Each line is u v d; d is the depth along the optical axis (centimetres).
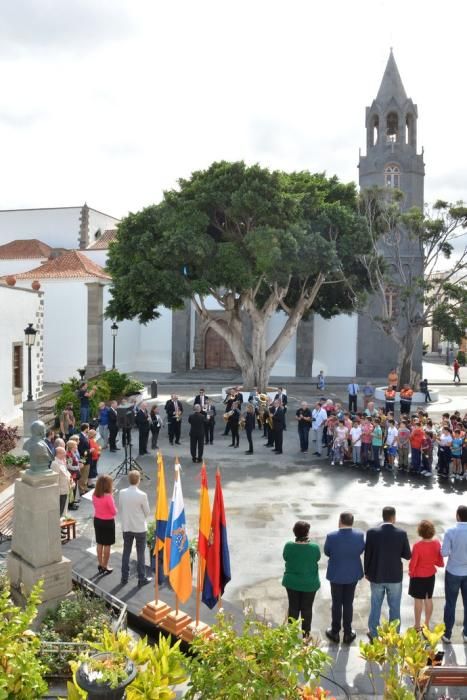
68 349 3788
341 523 836
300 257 2689
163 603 859
